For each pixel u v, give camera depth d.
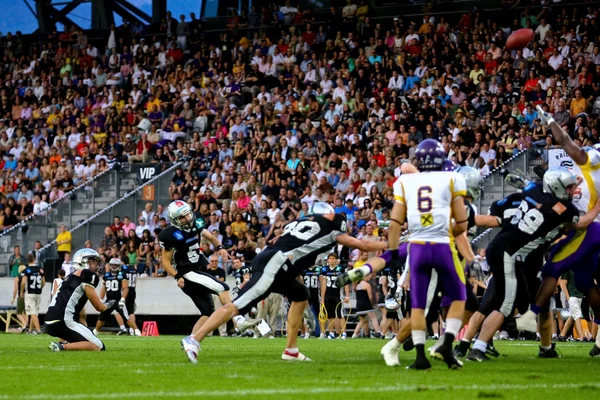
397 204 21.25
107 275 52.75
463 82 66.25
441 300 26.73
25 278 56.69
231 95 75.88
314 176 62.03
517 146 56.53
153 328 53.66
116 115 79.06
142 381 19.03
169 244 30.80
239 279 52.38
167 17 87.62
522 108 61.41
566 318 46.28
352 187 59.41
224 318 23.48
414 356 26.47
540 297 25.19
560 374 20.69
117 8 94.62
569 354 29.14
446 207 20.78
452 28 74.06
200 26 85.94
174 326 60.62
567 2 71.44
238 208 61.88
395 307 42.97
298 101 71.94
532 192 24.20
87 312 59.59
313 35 78.31
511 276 24.00
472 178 24.44
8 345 36.50
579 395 16.66
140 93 80.12
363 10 79.19
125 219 64.50
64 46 90.44
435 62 69.25
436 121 63.00
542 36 68.62
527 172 52.16
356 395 16.41
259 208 61.31
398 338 22.98
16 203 72.38
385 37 75.12
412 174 21.30
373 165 60.19
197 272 31.17
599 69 61.66
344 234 23.67
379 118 66.56
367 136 64.19
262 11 83.25
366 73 70.88
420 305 20.98
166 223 62.34
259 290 23.38
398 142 61.28
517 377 19.83
